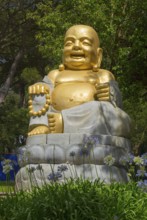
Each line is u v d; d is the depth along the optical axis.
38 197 7.39
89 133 11.45
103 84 11.93
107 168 11.09
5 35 28.95
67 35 12.95
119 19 18.52
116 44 18.81
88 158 11.10
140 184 7.88
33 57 31.92
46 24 21.23
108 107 11.79
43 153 11.36
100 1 19.17
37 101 12.27
